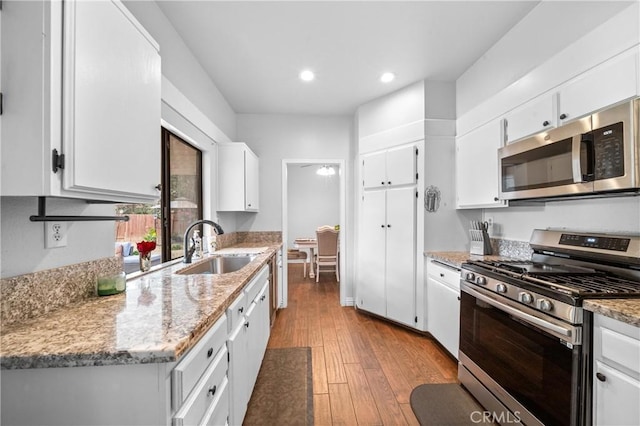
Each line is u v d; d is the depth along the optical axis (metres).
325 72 2.83
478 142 2.51
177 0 1.86
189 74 2.42
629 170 1.25
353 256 3.92
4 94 0.81
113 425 0.77
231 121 3.71
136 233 2.02
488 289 1.74
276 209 3.98
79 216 1.13
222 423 1.16
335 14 2.02
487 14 2.04
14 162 0.81
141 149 1.20
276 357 2.47
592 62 1.53
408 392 1.97
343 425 1.67
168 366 0.78
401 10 1.99
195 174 2.80
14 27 0.81
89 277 1.25
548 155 1.68
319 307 3.83
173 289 1.33
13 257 0.95
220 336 1.16
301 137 3.99
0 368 0.72
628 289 1.25
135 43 1.16
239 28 2.16
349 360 2.42
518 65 2.13
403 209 3.06
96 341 0.79
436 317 2.64
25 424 0.77
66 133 0.84
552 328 1.26
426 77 2.91
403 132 3.10
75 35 0.86
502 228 2.58
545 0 1.90
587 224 1.79
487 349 1.76
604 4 1.54
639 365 0.98
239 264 2.61
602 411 1.11
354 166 3.94
